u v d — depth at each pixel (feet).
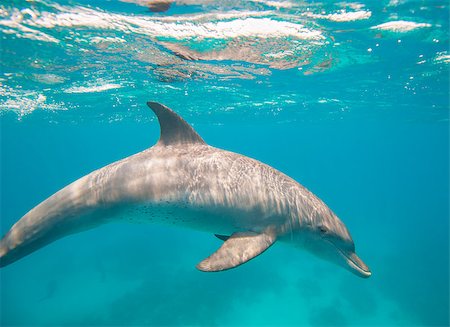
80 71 41.32
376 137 184.85
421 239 108.27
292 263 76.28
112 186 18.74
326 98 65.51
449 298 63.05
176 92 56.70
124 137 204.85
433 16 27.89
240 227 18.03
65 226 18.62
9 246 18.02
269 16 27.32
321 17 27.78
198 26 28.63
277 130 154.71
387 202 228.02
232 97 63.21
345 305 60.70
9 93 52.95
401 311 59.26
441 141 189.57
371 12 27.17
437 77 48.32
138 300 59.77
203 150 19.77
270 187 18.78
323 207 19.92
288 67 42.55
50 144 263.90
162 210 18.44
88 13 25.35
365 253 90.17
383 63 41.16
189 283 64.54
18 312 61.57
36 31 28.19
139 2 23.77
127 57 36.27
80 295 65.46
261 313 57.00
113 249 89.71
